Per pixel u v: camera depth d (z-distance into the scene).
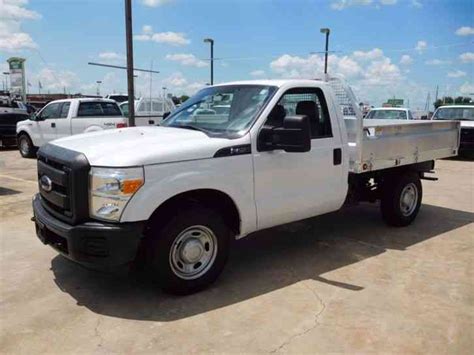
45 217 4.34
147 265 4.27
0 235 6.27
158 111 18.30
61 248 4.18
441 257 5.53
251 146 4.62
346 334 3.71
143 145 4.16
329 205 5.45
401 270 5.10
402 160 6.34
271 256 5.53
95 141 4.43
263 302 4.27
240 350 3.47
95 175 3.93
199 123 5.16
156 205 3.99
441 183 10.91
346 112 5.77
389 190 6.59
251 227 4.76
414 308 4.17
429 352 3.46
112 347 3.51
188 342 3.58
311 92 5.27
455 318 3.98
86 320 3.92
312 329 3.79
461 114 16.41
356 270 5.09
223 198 4.61
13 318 3.95
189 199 4.41
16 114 17.91
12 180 10.64
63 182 4.07
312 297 4.39
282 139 4.53
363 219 7.25
